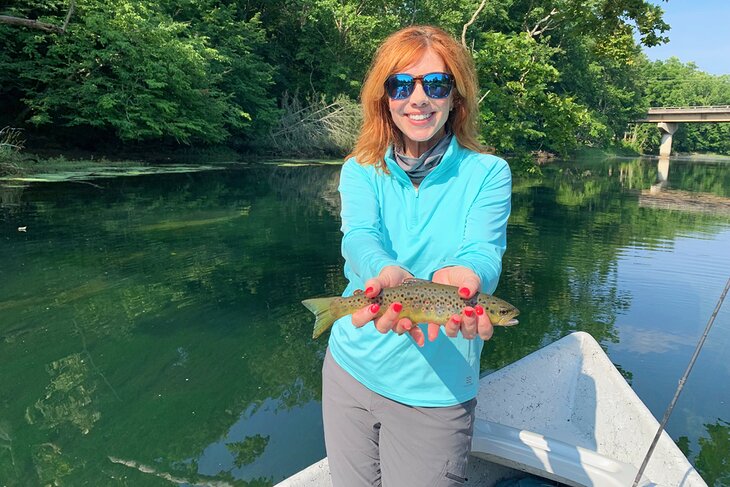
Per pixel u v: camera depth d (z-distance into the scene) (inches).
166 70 898.1
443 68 75.7
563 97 627.8
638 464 120.3
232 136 1309.1
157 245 376.2
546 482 119.0
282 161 1246.9
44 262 319.9
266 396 185.5
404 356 75.1
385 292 69.1
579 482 106.7
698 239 464.4
